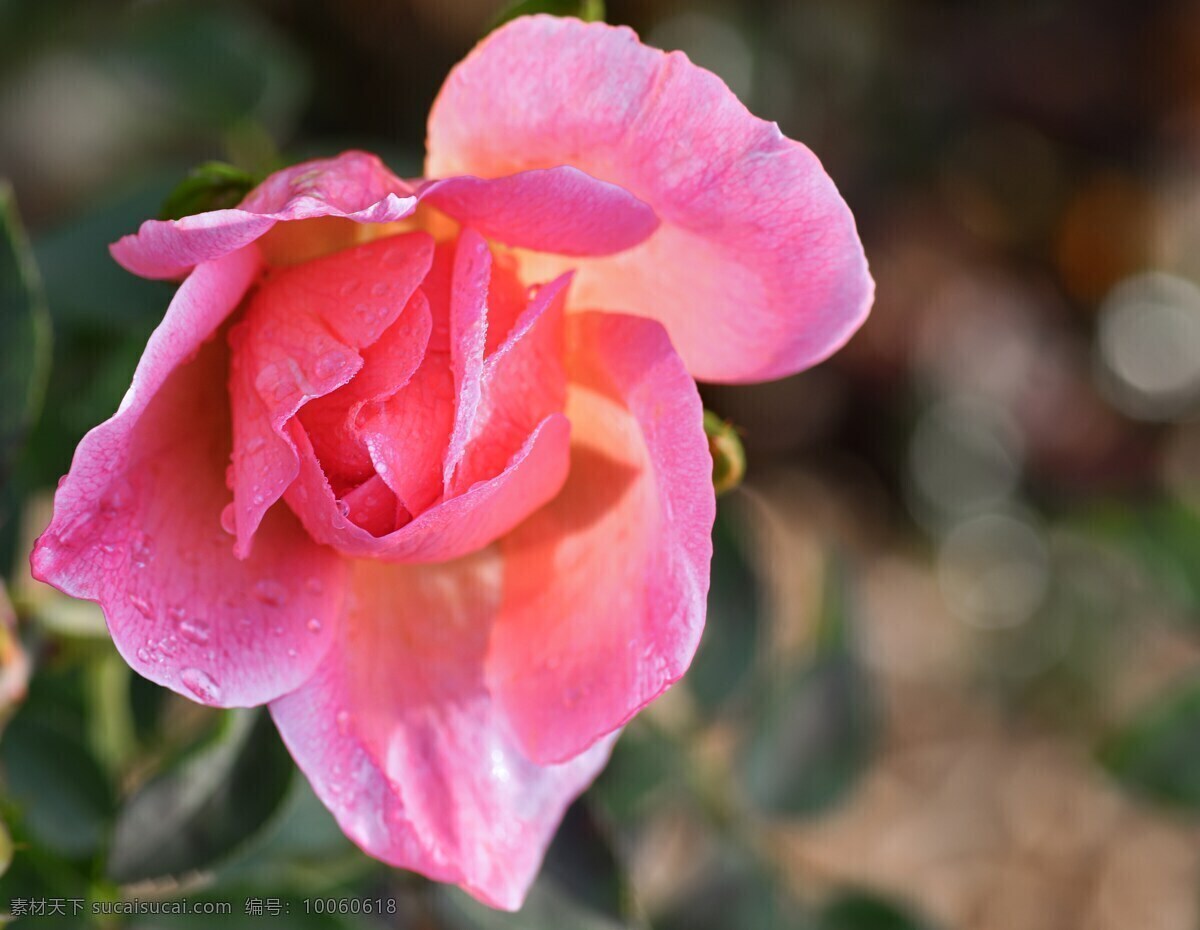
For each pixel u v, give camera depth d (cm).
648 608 35
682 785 48
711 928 47
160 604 35
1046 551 86
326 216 36
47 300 43
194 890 41
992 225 94
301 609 36
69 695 42
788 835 76
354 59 78
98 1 67
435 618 37
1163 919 77
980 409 90
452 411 35
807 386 88
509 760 36
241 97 48
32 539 47
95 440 34
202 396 36
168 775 38
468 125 35
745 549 46
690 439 34
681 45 77
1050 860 78
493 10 79
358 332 35
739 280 36
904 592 85
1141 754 49
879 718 47
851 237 35
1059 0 95
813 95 83
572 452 37
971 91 92
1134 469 90
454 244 36
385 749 36
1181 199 96
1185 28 95
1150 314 94
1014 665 83
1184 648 82
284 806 38
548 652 36
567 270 36
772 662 47
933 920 49
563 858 40
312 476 34
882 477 88
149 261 35
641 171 35
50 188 74
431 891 42
